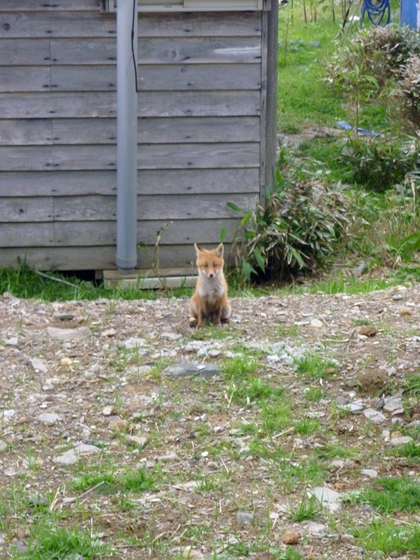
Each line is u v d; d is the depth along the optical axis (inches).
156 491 169.2
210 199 371.9
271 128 368.2
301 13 890.7
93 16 348.5
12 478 175.2
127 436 192.1
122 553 147.9
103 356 239.5
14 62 349.4
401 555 145.7
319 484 171.0
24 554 146.3
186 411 204.5
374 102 609.0
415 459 179.9
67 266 372.8
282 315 273.9
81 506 162.6
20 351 242.7
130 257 358.9
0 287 349.4
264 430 193.5
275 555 145.8
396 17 792.9
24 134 357.1
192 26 352.2
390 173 490.6
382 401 206.5
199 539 151.8
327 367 224.8
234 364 225.3
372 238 398.6
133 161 345.7
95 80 354.6
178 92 358.3
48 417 201.6
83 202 366.3
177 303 294.7
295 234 375.2
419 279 356.2
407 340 241.0
